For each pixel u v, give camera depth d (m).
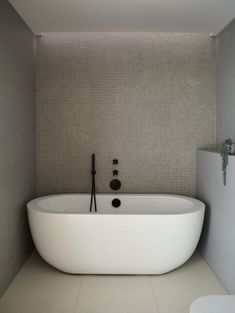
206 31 3.25
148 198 3.33
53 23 3.01
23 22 2.93
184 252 2.63
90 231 2.53
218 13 2.77
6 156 2.44
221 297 1.44
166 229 2.54
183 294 2.37
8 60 2.50
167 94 3.41
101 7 2.64
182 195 3.44
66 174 3.43
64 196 3.31
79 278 2.63
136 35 3.39
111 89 3.40
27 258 3.04
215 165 2.74
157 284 2.52
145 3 2.57
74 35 3.38
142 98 3.41
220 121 3.24
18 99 2.77
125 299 2.30
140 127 3.42
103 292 2.40
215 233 2.71
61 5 2.60
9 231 2.51
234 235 2.26
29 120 3.14
